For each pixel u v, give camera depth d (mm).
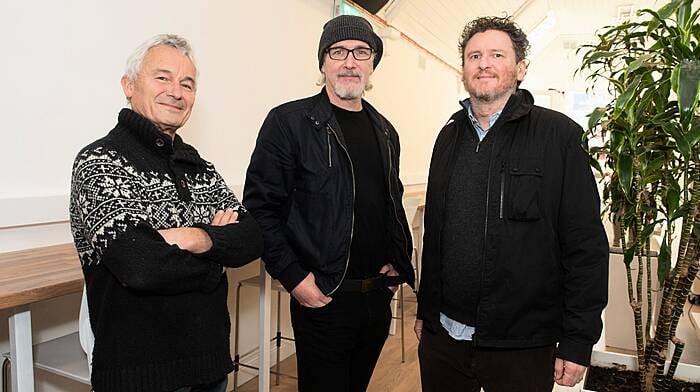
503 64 1431
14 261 1591
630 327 2342
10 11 1675
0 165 1681
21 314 1377
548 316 1397
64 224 1912
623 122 1501
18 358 1376
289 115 1632
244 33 2766
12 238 1747
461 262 1450
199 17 2447
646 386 1767
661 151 1571
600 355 2016
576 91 9078
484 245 1399
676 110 1437
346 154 1618
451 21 5840
